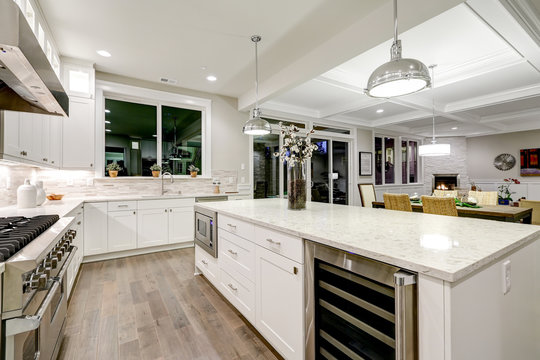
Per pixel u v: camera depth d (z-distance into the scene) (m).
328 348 1.24
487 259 0.89
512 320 1.09
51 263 1.03
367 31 2.43
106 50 3.09
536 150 7.38
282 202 2.83
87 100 3.40
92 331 1.82
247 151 5.01
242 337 1.77
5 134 1.65
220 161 4.71
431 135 8.30
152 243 3.64
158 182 4.14
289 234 1.40
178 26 2.61
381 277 0.95
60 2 2.25
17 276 0.81
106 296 2.35
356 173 6.80
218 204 2.67
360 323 1.08
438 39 2.91
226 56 3.24
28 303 0.88
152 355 1.58
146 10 2.36
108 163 3.93
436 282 0.79
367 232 1.29
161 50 3.09
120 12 2.38
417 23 2.16
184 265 3.19
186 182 4.39
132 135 4.09
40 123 2.47
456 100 4.94
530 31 2.39
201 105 4.52
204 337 1.76
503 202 5.84
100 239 3.28
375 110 5.81
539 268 1.32
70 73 3.29
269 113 5.21
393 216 1.83
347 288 1.14
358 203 6.85
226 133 4.78
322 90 4.48
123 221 3.43
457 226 1.45
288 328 1.42
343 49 2.69
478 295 0.88
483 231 1.31
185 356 1.58
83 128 3.37
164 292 2.44
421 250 0.98
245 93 4.60
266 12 2.40
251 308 1.77
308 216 1.82
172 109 4.43
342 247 1.09
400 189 7.89
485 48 3.13
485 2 2.04
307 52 3.13
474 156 8.48
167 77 3.90
